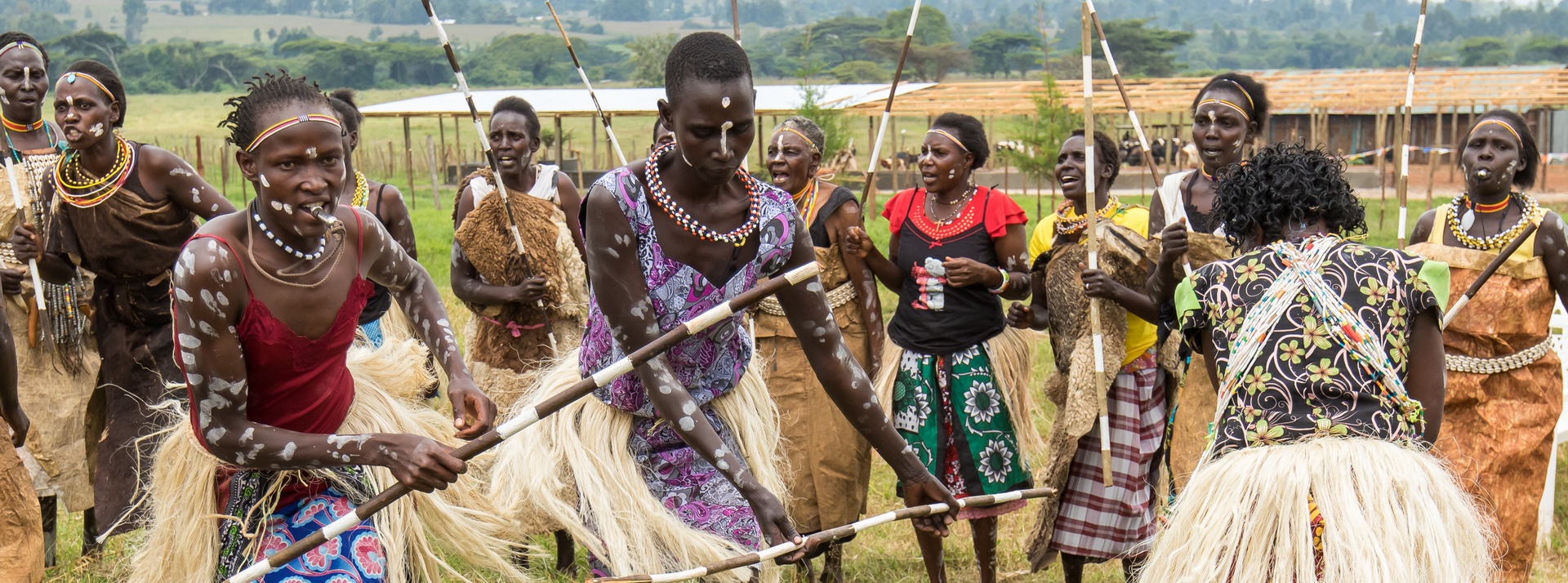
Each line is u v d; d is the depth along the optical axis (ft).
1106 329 17.85
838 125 85.71
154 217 18.69
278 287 12.06
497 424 20.38
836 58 446.60
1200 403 17.15
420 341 16.34
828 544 19.19
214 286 11.70
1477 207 18.25
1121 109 111.86
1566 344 24.98
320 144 11.60
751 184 13.06
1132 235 17.83
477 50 530.68
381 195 22.81
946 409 18.61
